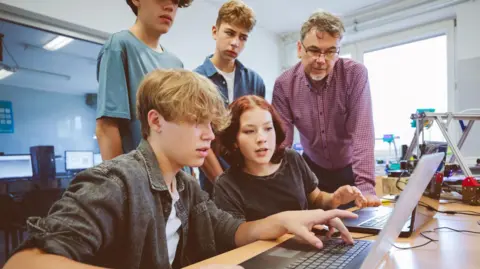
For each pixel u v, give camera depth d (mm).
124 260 692
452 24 3535
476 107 3270
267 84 4387
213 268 576
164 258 783
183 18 3330
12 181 4699
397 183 1682
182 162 760
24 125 6141
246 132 1107
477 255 751
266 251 783
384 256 738
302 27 1519
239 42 1721
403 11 3566
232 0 1708
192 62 3404
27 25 2455
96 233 600
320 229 934
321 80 1630
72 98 6902
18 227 3359
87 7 2641
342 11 3883
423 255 755
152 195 765
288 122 1788
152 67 1330
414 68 3840
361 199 1196
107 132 1238
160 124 751
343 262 692
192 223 937
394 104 3982
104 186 655
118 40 1281
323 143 1744
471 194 1398
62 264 509
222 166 1586
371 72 4160
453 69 3537
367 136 1508
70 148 6824
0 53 3381
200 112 736
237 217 1089
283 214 899
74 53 4816
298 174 1253
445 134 1679
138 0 1306
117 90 1246
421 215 1012
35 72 5582
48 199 3613
